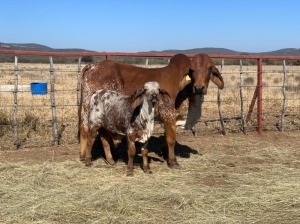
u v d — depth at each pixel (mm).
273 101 8992
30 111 6980
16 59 5188
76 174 4129
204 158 4863
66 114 7188
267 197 3533
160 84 4539
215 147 5484
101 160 4727
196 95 4578
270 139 6027
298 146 5629
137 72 4676
